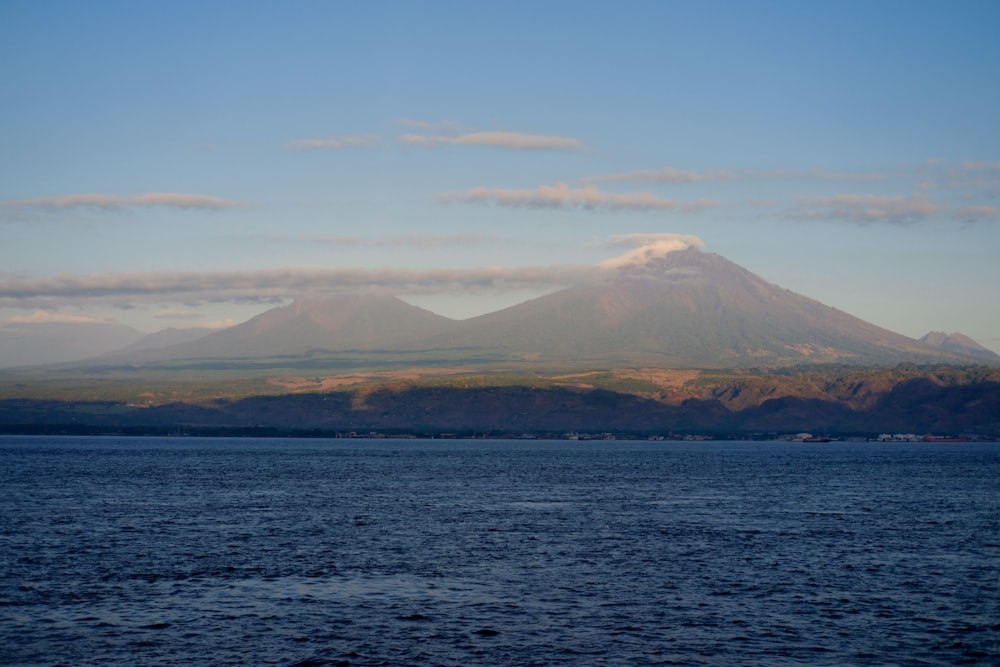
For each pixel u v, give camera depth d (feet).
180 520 229.66
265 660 109.91
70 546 184.44
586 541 196.13
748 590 146.61
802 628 124.36
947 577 158.40
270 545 187.62
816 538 204.44
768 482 395.96
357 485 360.89
